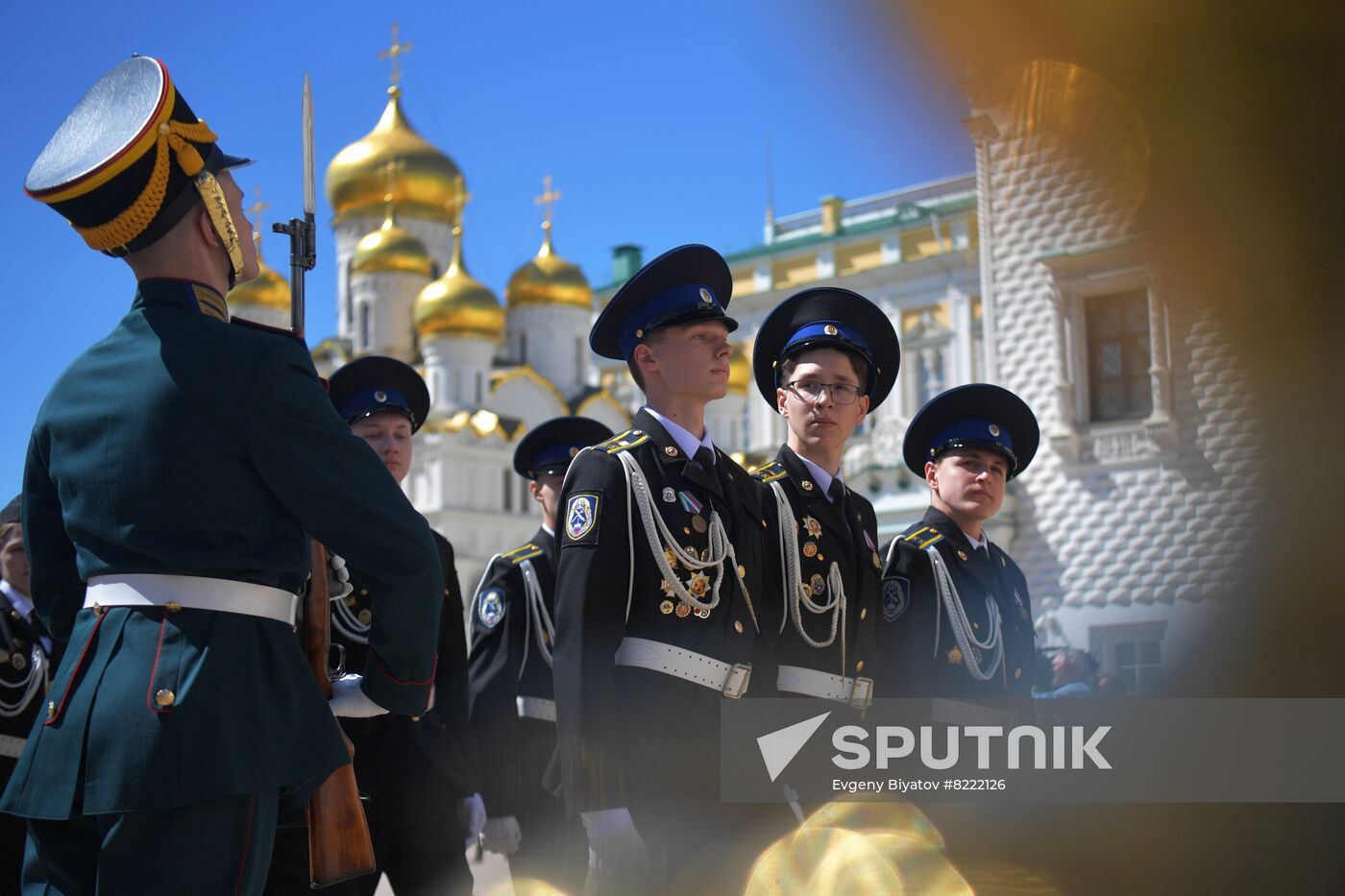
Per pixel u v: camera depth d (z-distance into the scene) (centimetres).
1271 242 358
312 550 378
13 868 562
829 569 494
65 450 319
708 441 473
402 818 542
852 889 487
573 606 435
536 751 692
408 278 4519
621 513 443
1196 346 402
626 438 462
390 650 329
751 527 470
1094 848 555
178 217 327
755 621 459
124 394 314
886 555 588
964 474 589
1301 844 539
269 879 430
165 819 297
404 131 4722
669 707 437
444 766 555
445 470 4103
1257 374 405
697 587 445
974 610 575
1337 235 348
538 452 743
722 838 438
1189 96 329
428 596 326
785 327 534
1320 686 484
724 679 446
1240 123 333
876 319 532
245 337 318
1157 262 381
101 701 300
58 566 338
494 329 4334
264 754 306
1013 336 2150
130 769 294
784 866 457
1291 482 426
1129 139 341
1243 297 376
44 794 301
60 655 591
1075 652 903
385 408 613
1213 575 484
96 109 332
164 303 325
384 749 544
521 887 691
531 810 689
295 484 314
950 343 3994
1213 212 356
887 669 564
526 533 4212
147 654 302
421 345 4381
